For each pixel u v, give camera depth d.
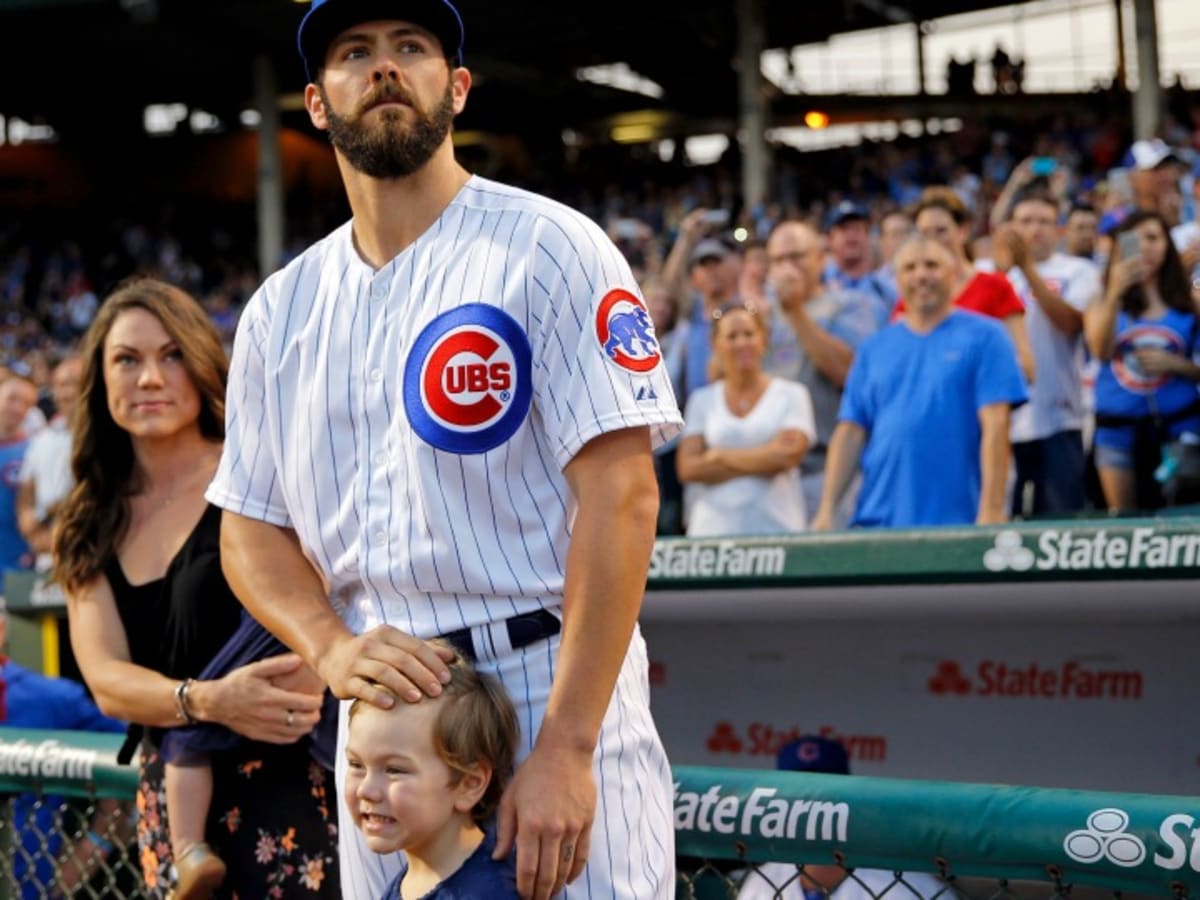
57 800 3.31
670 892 2.12
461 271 2.06
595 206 21.20
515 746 2.03
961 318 4.93
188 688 2.54
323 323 2.16
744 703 4.04
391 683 1.95
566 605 1.97
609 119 24.41
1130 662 3.54
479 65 21.28
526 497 2.04
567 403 2.00
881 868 2.19
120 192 26.47
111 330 2.83
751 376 5.24
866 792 2.21
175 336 2.82
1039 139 17.81
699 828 2.34
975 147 18.53
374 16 2.06
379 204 2.12
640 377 2.01
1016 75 20.70
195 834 2.56
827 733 3.92
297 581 2.24
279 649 2.55
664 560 3.46
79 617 2.84
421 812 1.95
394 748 1.95
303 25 2.09
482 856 1.98
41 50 20.83
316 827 2.58
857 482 5.22
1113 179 7.34
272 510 2.28
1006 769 3.69
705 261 6.25
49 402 8.10
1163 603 3.20
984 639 3.71
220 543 2.47
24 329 21.88
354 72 2.06
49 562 6.98
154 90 23.36
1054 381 5.95
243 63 21.66
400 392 2.06
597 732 1.92
